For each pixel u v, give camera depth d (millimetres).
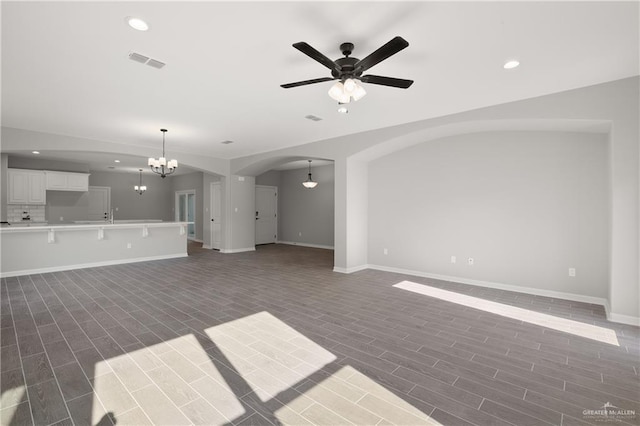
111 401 1918
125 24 2234
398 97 3695
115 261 6566
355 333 3000
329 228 9359
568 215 4176
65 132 5348
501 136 4676
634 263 3205
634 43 2502
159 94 3609
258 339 2842
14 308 3643
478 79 3193
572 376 2260
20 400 1910
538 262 4383
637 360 2494
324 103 3916
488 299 4141
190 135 5586
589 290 4027
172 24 2236
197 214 10570
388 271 5938
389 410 1869
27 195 7543
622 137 3211
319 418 1791
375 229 6156
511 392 2061
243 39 2443
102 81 3230
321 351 2619
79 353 2529
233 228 8391
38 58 2736
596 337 2930
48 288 4562
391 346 2727
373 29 2309
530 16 2150
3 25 2225
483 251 4852
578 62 2836
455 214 5133
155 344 2715
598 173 3979
